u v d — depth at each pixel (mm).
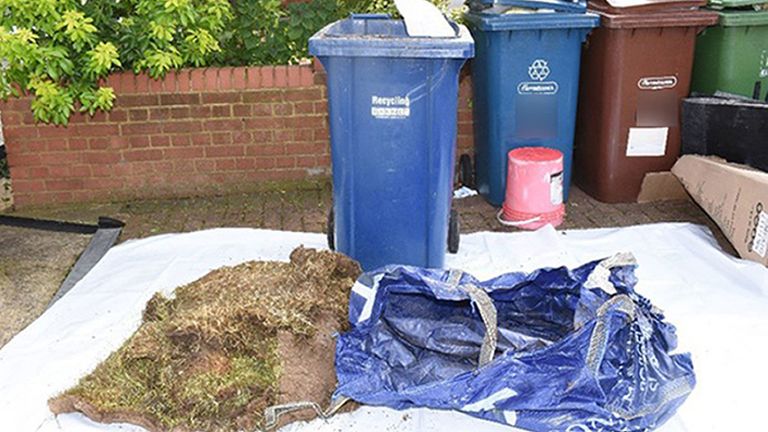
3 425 3031
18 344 3584
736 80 5230
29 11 4551
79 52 4859
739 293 3986
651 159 5266
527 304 3518
